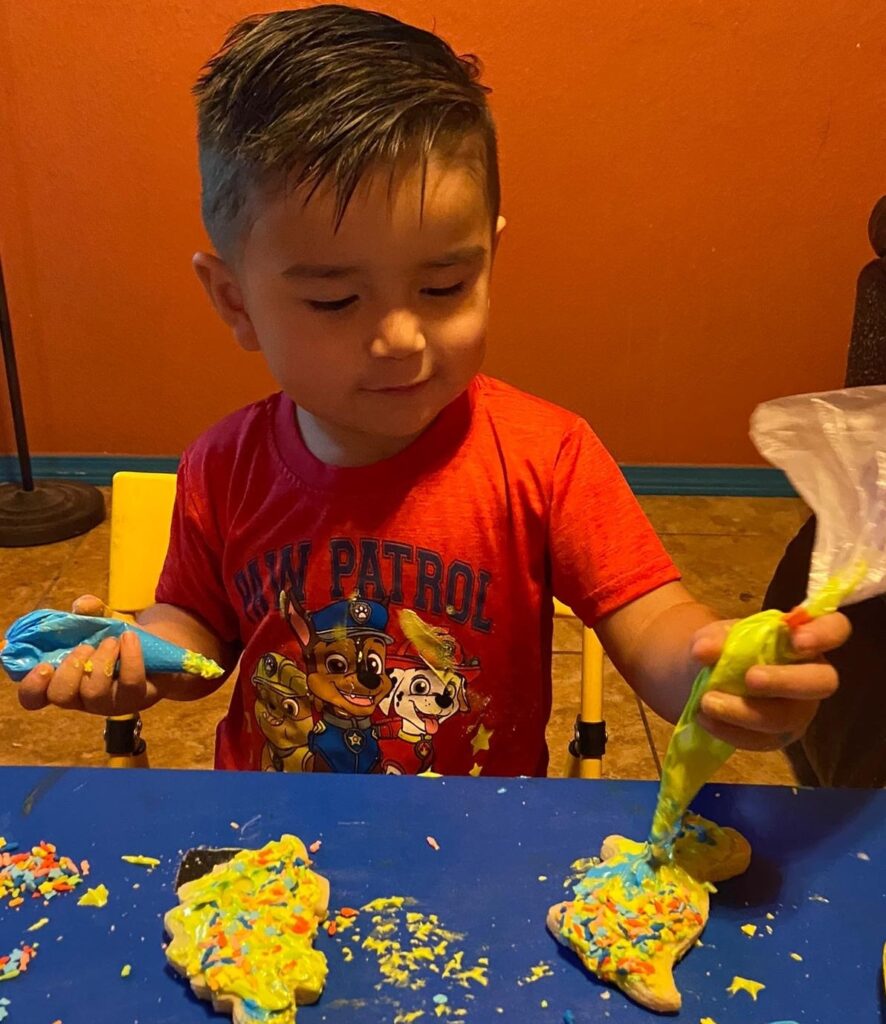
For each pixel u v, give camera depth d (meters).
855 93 1.86
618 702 1.55
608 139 1.89
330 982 0.47
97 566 1.90
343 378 0.61
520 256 1.98
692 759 0.49
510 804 0.56
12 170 1.94
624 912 0.48
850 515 0.49
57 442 2.20
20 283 2.04
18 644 0.62
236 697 0.86
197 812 0.55
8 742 1.46
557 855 0.53
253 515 0.79
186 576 0.83
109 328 2.08
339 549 0.77
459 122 0.58
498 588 0.76
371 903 0.50
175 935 0.48
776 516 2.10
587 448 0.78
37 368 2.12
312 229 0.56
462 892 0.51
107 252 2.01
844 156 1.91
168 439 2.19
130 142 1.91
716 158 1.91
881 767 1.05
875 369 1.35
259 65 0.60
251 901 0.49
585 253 1.98
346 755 0.77
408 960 0.47
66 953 0.48
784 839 0.54
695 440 2.16
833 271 2.00
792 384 2.10
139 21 1.82
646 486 2.18
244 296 0.65
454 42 1.81
